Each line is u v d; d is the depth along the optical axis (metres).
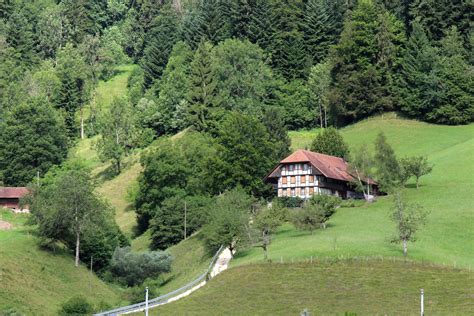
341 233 143.00
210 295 119.31
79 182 152.62
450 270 120.50
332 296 114.69
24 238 150.50
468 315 103.25
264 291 118.50
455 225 142.88
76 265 145.62
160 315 111.94
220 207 149.00
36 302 124.50
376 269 122.25
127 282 149.50
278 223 142.25
